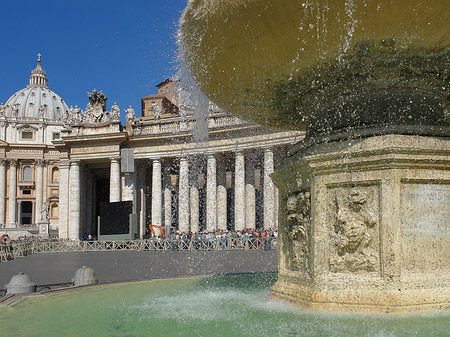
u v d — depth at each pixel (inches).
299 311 233.1
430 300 215.9
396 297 213.2
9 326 233.5
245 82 268.1
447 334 185.3
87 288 363.6
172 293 338.0
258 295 312.0
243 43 231.0
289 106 303.3
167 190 2071.9
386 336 185.5
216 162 1847.9
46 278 665.6
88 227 2241.6
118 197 1941.4
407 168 222.4
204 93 304.7
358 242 225.5
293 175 262.7
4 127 3700.8
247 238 1243.8
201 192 2021.4
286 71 247.3
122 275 670.5
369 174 226.8
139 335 210.2
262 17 212.8
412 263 220.2
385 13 198.8
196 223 1891.0
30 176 3553.2
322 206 237.8
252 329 209.9
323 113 268.5
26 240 1540.4
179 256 1080.8
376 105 247.4
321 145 245.3
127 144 1993.1
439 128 231.9
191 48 254.5
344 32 211.2
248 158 1814.7
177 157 1926.7
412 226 222.4
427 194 225.9
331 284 229.1
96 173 2421.3
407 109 246.1
